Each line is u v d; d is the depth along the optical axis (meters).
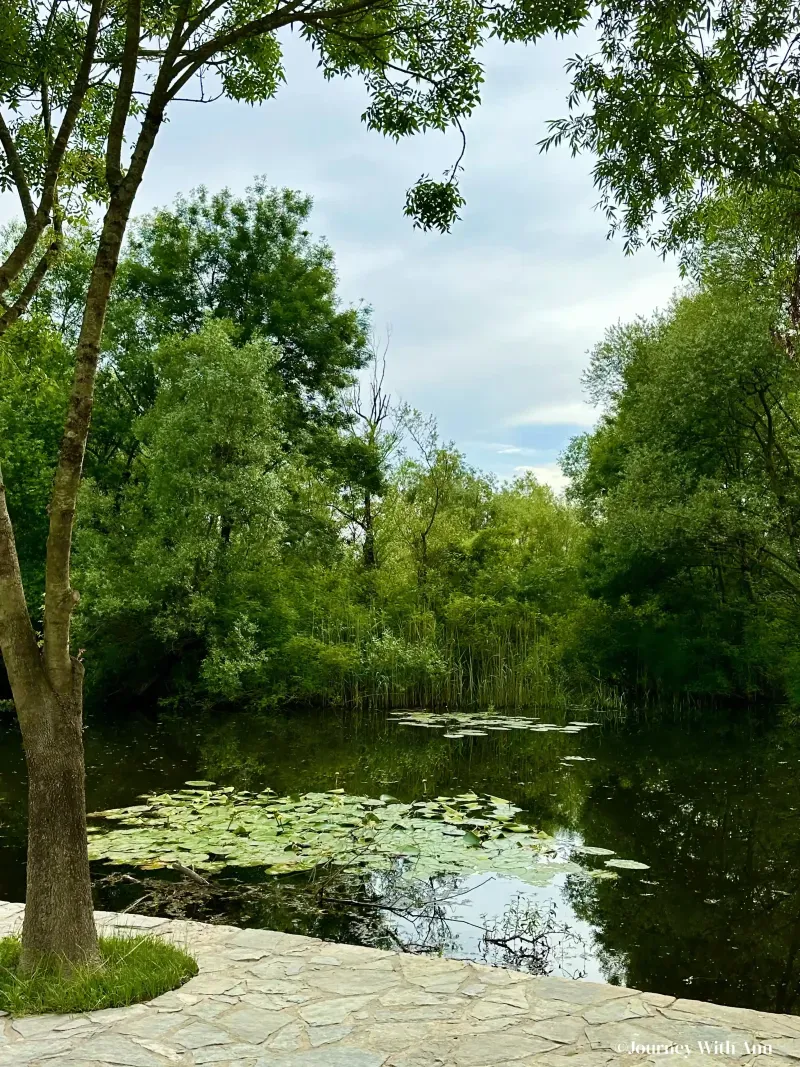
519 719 17.36
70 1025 3.62
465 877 7.09
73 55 5.56
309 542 21.25
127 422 20.25
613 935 5.92
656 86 6.61
